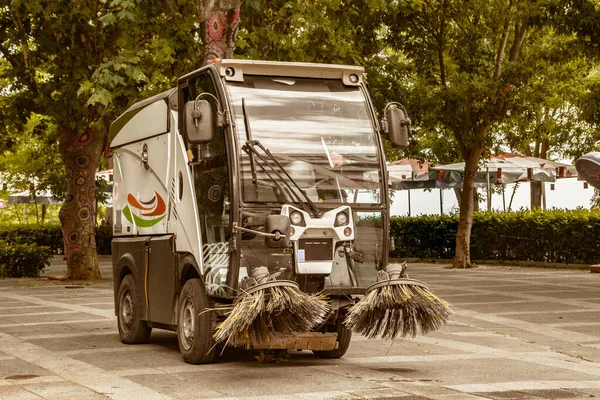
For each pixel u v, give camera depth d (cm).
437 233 3294
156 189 1193
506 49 2920
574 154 3741
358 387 886
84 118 2406
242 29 2183
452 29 2820
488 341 1273
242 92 1031
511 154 3234
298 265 990
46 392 873
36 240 4331
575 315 1554
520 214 2997
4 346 1223
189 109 984
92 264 2623
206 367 1030
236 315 919
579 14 2225
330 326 1089
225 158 1008
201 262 1042
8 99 2642
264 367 1026
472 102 2750
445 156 3625
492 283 2197
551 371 1010
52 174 3956
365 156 1054
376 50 2819
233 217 984
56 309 1731
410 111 2820
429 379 940
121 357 1119
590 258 2734
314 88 1064
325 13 2275
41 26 2400
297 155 1024
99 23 2317
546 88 2736
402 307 983
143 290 1221
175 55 2114
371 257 1038
